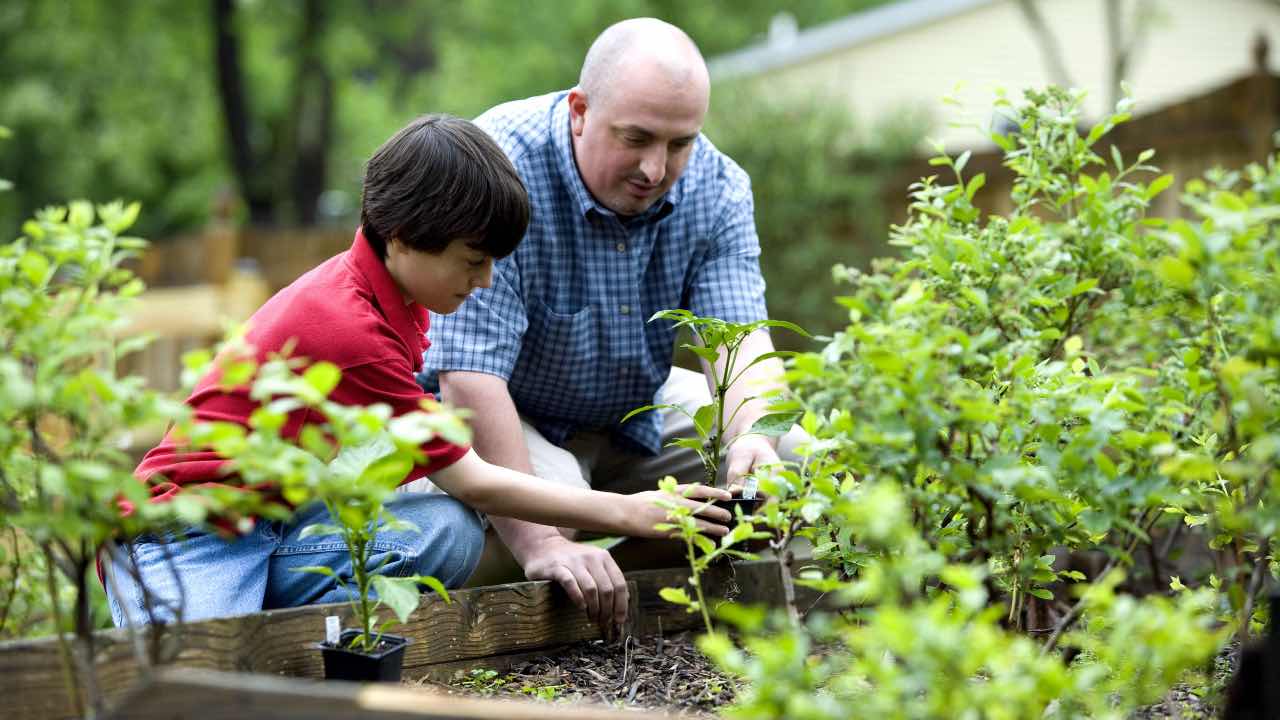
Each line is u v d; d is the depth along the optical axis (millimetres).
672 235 3047
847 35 13414
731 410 2977
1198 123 7723
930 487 1907
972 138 13000
